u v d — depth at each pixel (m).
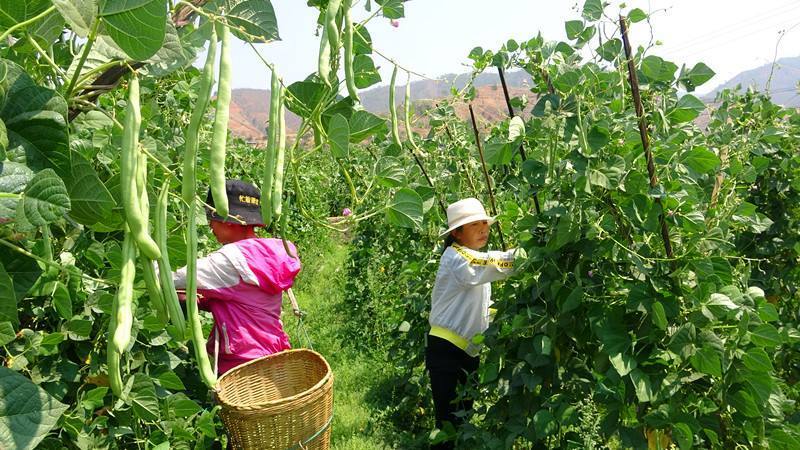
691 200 2.36
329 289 8.82
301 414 2.37
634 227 2.44
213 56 1.11
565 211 2.43
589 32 2.80
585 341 2.63
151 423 2.45
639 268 2.33
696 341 2.26
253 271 2.82
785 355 3.54
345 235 13.37
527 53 2.89
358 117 1.36
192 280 1.19
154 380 2.44
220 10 1.28
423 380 4.56
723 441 2.43
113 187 1.14
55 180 0.90
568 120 2.46
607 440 2.46
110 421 2.33
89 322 2.05
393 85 1.51
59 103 0.99
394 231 6.20
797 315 4.05
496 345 2.91
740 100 4.66
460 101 3.77
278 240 3.03
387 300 6.34
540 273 2.69
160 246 1.15
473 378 3.34
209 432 2.62
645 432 2.50
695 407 2.41
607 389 2.47
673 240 2.47
